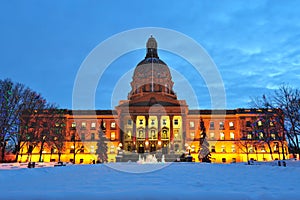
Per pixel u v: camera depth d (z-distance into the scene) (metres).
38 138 51.28
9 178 12.03
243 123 83.81
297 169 18.11
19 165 33.31
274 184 9.46
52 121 58.91
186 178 12.23
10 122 42.25
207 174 15.27
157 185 8.98
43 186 8.66
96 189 7.67
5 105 40.66
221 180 11.13
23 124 44.84
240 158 83.75
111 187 8.25
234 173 16.03
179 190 6.97
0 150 44.41
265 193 6.36
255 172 16.92
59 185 8.93
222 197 6.09
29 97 46.19
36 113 50.47
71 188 8.02
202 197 6.10
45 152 79.12
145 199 6.04
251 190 7.59
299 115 36.72
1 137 39.88
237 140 80.25
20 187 8.41
